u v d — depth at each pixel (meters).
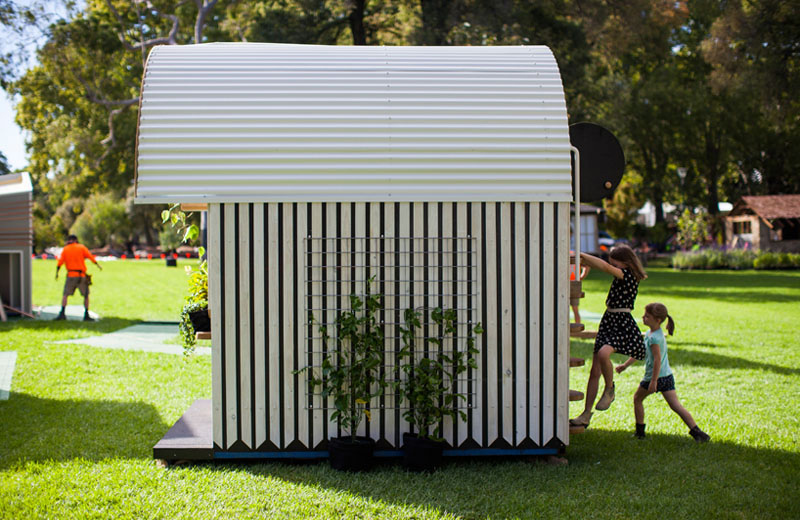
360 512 4.46
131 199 53.53
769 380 8.73
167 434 5.64
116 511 4.45
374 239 5.38
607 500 4.70
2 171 44.41
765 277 29.66
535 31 24.14
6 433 6.22
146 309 17.61
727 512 4.50
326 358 5.31
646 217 69.69
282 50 5.80
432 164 5.36
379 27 26.16
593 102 29.94
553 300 5.45
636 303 18.86
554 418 5.46
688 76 45.34
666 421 6.83
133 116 34.53
